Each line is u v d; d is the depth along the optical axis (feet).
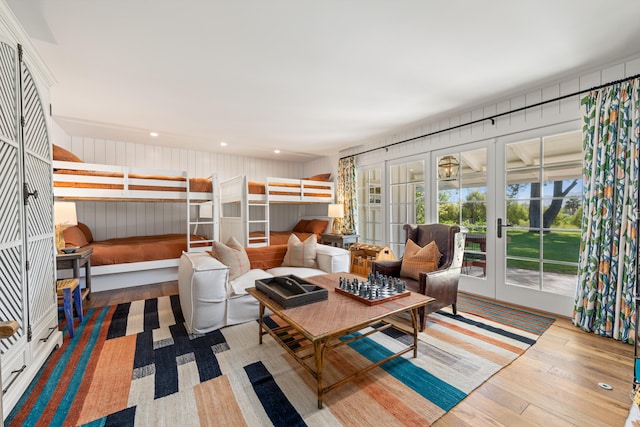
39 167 6.38
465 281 11.51
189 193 13.12
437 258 9.06
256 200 15.08
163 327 8.16
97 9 5.39
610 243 7.54
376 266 9.77
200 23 5.87
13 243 5.14
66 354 6.61
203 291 7.66
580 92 8.14
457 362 6.28
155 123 12.60
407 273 9.30
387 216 15.11
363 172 17.01
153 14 5.57
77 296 8.47
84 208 15.28
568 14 5.61
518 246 9.95
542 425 4.49
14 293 5.16
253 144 16.72
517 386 5.46
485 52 7.01
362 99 9.94
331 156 19.60
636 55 7.14
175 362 6.26
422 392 5.27
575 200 8.69
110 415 4.65
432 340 7.31
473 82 8.67
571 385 5.49
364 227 16.99
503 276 10.30
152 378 5.67
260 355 6.56
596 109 7.77
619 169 7.36
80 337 7.51
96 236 15.58
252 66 7.67
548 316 8.93
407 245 10.03
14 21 5.18
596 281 7.75
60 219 9.43
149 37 6.33
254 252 10.78
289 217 22.52
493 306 9.89
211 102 10.14
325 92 9.35
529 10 5.50
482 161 10.94
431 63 7.55
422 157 13.15
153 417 4.61
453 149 11.87
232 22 5.86
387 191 15.07
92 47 6.68
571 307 8.63
